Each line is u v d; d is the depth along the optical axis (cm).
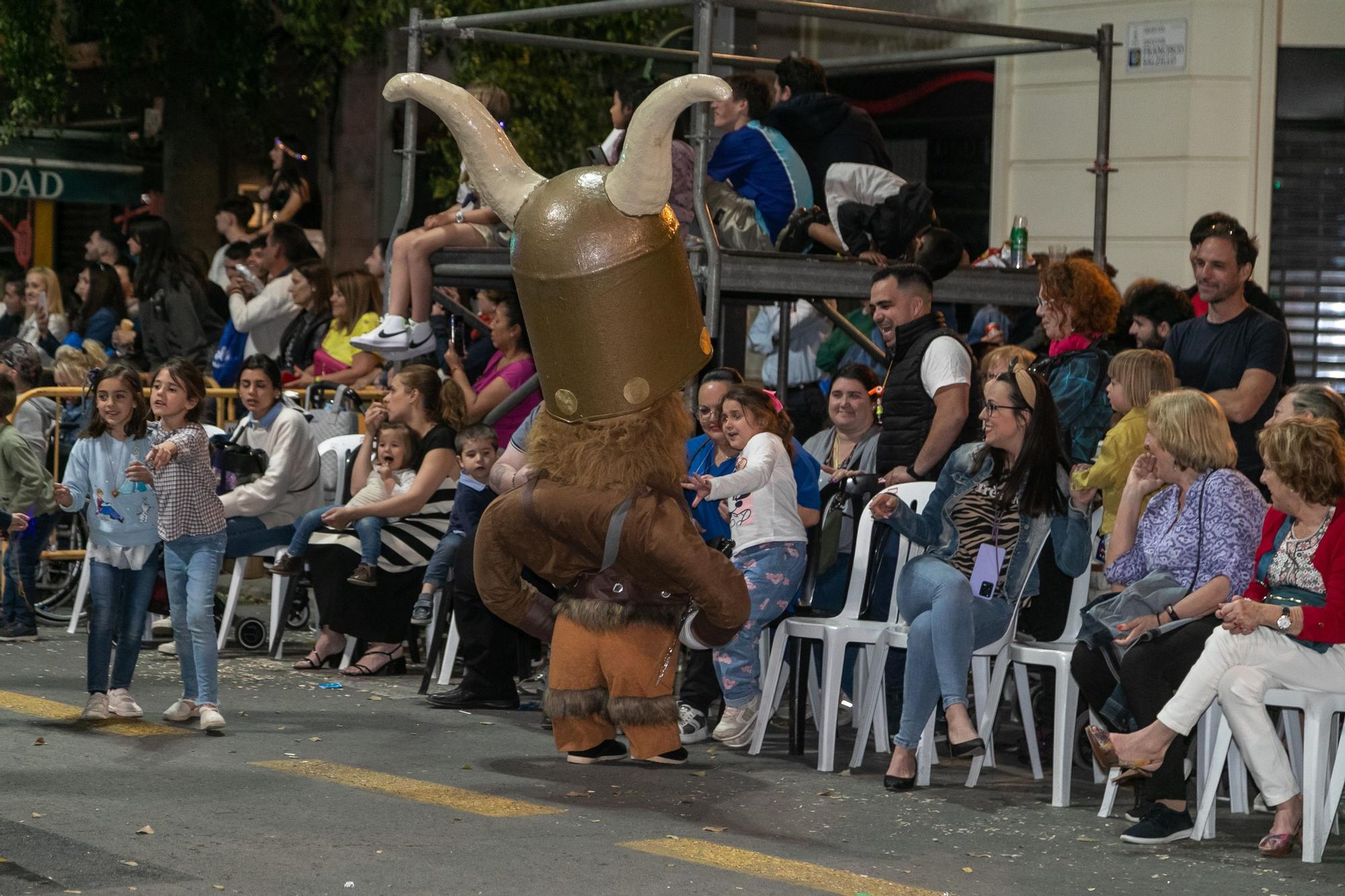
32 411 1423
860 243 1173
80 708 1027
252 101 2345
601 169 858
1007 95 1783
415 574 1205
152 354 1723
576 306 838
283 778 852
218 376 1638
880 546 985
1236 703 786
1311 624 784
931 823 816
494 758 930
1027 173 1772
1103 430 1023
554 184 855
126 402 971
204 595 977
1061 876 723
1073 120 1736
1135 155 1698
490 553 922
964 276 1280
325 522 1184
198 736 955
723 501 1020
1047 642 926
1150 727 793
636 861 713
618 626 905
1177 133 1672
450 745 962
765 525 973
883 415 1066
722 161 1203
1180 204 1673
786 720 1102
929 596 893
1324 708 783
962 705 870
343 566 1200
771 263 1109
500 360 1342
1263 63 1656
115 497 975
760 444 973
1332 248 1677
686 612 917
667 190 834
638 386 852
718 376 1037
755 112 1234
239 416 1587
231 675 1184
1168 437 846
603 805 823
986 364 1038
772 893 673
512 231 868
